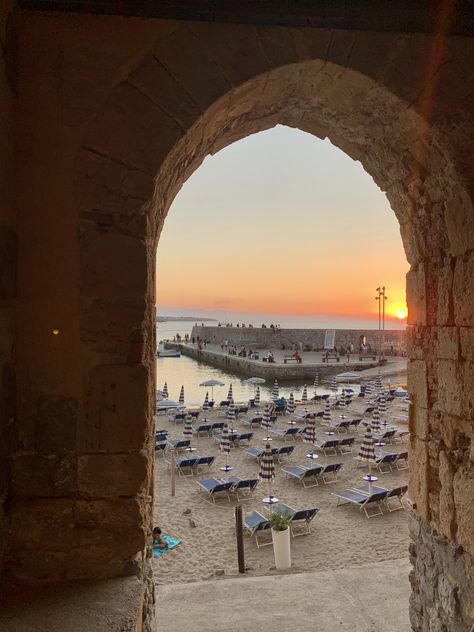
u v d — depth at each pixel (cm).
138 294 264
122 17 268
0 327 231
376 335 5359
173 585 505
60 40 262
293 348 5681
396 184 386
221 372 4256
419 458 372
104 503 259
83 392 260
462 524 311
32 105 260
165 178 296
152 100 267
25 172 258
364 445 1308
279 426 1969
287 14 280
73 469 259
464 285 309
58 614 226
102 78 264
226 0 274
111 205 263
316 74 303
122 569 260
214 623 434
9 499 253
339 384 3262
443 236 339
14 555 253
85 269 260
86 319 260
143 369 263
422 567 375
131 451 261
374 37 288
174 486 1172
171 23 271
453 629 323
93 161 262
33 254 258
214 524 993
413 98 290
